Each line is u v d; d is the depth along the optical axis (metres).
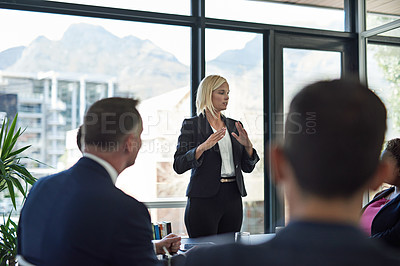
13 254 2.92
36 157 4.00
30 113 4.01
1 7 3.93
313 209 0.55
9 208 3.78
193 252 0.62
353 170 0.54
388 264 0.51
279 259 0.54
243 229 4.58
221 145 3.14
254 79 4.66
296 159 0.56
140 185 4.27
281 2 4.77
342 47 5.02
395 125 4.63
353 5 5.06
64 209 1.23
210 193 3.04
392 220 1.79
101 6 4.16
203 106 3.22
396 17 4.65
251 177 4.61
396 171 1.94
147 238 1.22
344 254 0.52
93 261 1.17
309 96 0.57
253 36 4.67
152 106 4.36
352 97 0.56
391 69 4.66
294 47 4.82
